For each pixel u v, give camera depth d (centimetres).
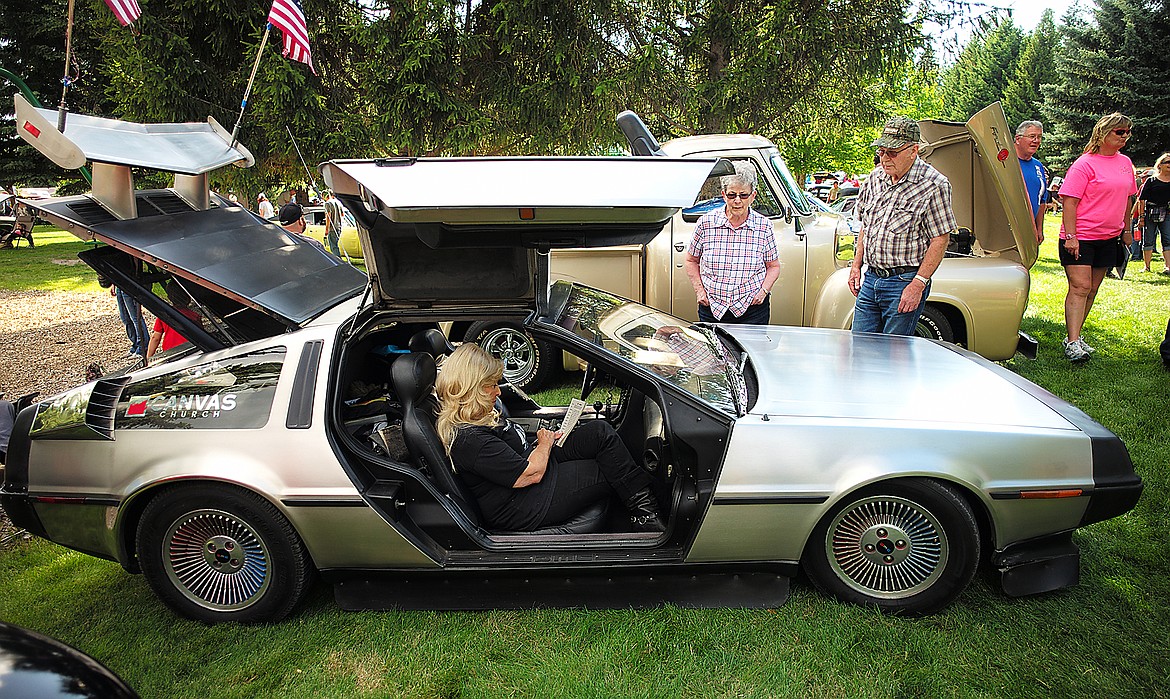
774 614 327
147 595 365
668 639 314
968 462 309
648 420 374
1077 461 315
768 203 612
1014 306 584
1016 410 335
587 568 321
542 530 334
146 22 924
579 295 395
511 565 321
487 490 335
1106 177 643
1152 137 2898
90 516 328
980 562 360
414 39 941
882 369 377
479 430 332
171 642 328
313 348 326
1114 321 815
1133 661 296
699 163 288
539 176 279
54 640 230
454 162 291
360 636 325
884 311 497
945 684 287
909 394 345
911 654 303
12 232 2170
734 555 321
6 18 2367
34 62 2416
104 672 221
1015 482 311
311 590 362
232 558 328
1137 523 396
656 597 332
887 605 325
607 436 339
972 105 5078
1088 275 662
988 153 552
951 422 319
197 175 369
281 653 316
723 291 510
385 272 339
